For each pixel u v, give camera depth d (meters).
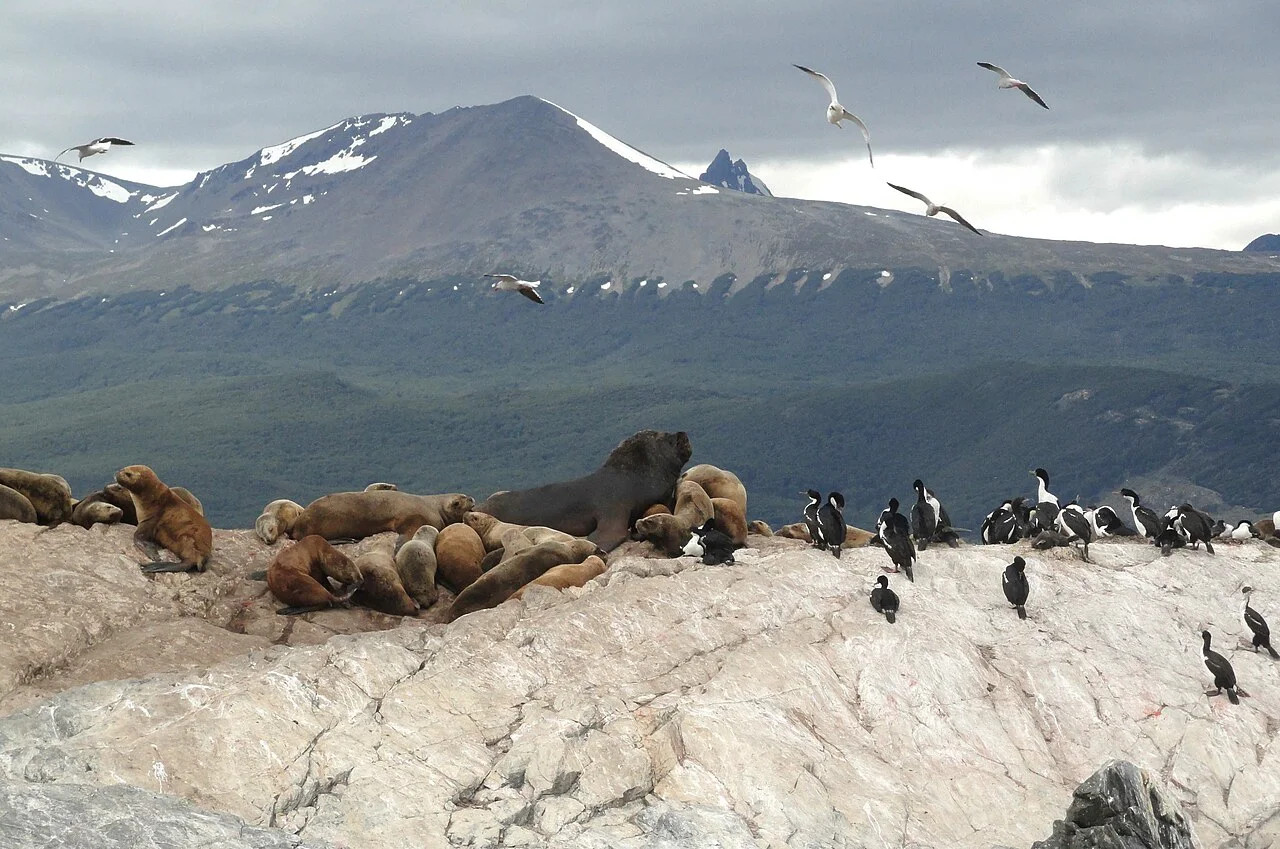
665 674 15.33
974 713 16.19
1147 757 16.31
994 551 20.22
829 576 18.50
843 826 13.46
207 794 11.76
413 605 18.11
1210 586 19.98
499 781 12.85
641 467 22.05
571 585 18.03
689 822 12.70
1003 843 14.22
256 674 13.96
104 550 17.84
